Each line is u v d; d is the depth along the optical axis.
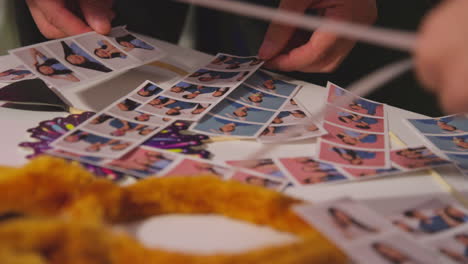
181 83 1.03
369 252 0.51
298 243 0.51
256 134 0.86
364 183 0.74
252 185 0.64
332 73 1.50
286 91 1.06
